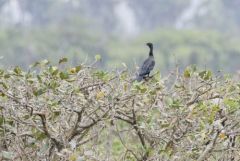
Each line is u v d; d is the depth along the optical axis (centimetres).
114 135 2114
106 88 1791
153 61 2041
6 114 1730
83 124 1797
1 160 1703
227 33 19575
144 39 16988
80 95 1731
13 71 1750
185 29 17512
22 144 1738
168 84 1923
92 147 1844
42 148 1736
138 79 1906
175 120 1828
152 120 1838
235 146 1873
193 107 1823
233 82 1917
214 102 1886
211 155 1878
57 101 1734
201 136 1808
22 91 1744
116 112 1822
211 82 1894
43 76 1750
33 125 1717
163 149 1817
